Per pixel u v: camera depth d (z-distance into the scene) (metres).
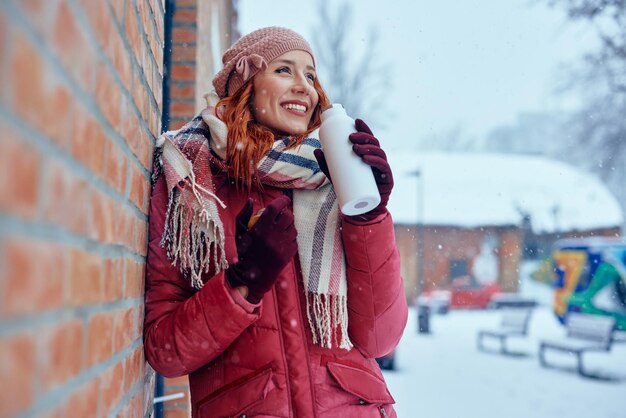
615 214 23.06
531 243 24.28
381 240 1.49
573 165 25.11
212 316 1.35
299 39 1.74
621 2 12.36
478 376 7.77
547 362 9.20
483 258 24.23
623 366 8.84
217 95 1.78
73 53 0.74
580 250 11.74
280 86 1.66
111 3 0.98
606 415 5.89
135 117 1.28
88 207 0.84
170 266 1.51
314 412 1.44
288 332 1.47
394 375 7.71
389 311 1.55
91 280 0.87
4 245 0.52
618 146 17.55
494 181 25.25
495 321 15.48
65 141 0.71
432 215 24.61
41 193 0.62
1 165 0.51
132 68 1.23
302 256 1.52
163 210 1.54
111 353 1.04
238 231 1.38
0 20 0.51
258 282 1.35
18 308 0.56
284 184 1.57
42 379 0.64
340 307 1.49
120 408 1.15
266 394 1.41
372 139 1.42
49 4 0.64
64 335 0.72
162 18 1.87
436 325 14.48
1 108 0.51
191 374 1.57
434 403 6.12
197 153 1.57
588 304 11.35
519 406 6.14
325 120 1.46
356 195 1.37
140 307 1.42
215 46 4.92
